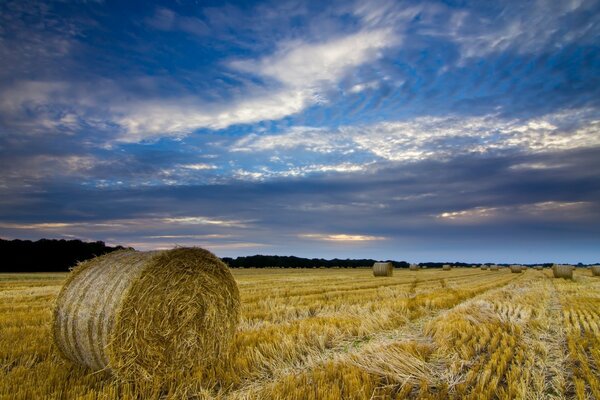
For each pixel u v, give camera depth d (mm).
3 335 8562
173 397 5969
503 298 17078
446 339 8531
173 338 7355
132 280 6895
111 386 6047
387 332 10086
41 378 6035
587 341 8508
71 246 57312
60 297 7355
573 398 5840
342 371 6465
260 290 19906
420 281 28984
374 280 29625
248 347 7820
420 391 5863
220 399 5832
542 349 7965
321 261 92188
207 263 8062
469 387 6199
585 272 49750
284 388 5777
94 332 6773
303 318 11594
